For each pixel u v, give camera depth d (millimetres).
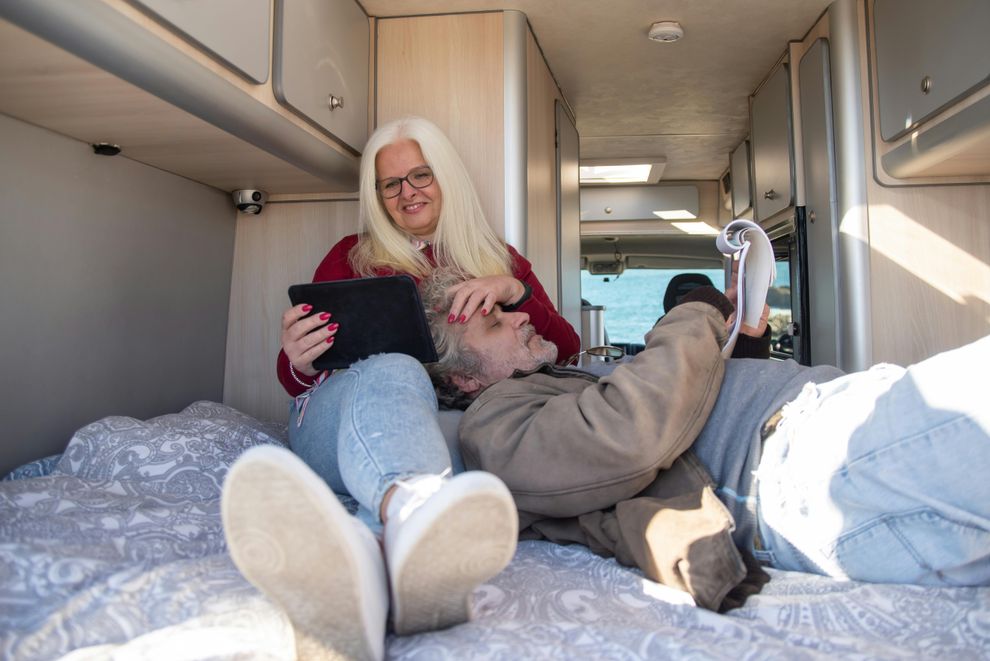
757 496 979
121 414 1652
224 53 1285
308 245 2117
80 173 1472
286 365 1567
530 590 859
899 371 953
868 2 2076
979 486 773
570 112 3131
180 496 1169
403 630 708
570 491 1015
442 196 1855
